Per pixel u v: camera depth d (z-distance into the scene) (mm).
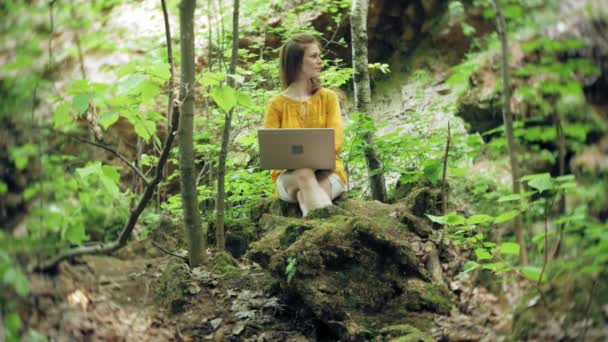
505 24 3578
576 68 3250
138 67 3424
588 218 3217
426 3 8609
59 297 3557
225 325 3768
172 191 6934
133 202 5344
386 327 3559
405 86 8422
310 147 4512
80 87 3256
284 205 4828
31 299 3316
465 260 4102
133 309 3883
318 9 8242
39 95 3621
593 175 3760
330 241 3822
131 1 7332
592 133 3930
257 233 4844
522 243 3613
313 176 4582
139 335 3621
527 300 3434
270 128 4703
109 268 4293
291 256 3752
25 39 3680
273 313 3863
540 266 3754
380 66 6070
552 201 3648
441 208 4695
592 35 3641
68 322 3414
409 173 5051
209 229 4887
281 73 4926
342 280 3770
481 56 6047
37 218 3639
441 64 8383
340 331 3580
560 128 3920
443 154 5480
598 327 2945
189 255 4359
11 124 3539
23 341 2990
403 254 3881
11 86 3395
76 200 4539
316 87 4898
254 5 7055
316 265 3742
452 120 6965
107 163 6207
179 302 3932
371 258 3859
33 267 3467
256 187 5875
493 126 5848
